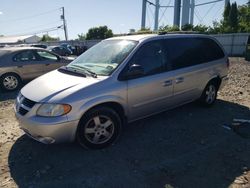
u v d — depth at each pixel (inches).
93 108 162.1
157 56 193.8
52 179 141.9
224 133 193.9
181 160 157.6
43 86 167.6
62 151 169.0
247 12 1675.7
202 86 230.4
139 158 160.2
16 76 361.7
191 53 220.2
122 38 204.5
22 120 158.7
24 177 144.5
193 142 180.2
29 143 182.4
